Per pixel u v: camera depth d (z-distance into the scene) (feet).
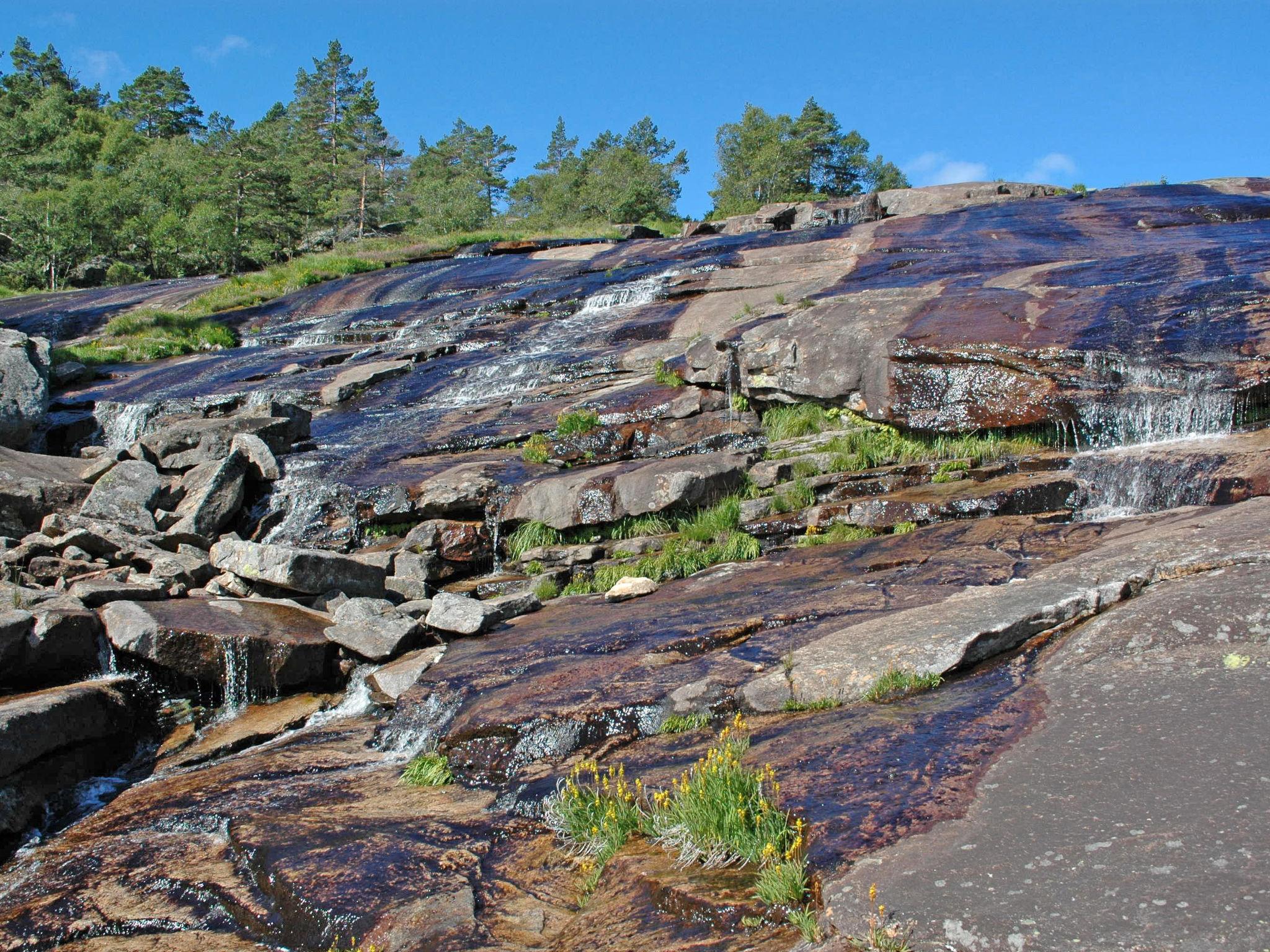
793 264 78.23
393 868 18.01
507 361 65.41
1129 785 14.47
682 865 15.44
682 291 75.05
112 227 207.51
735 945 12.99
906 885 12.85
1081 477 35.09
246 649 30.45
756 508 39.83
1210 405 35.81
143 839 21.61
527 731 22.74
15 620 27.25
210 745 27.61
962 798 15.12
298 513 44.06
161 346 86.63
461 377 65.10
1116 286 47.67
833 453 42.34
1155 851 12.56
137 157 262.88
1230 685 17.17
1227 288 42.83
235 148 219.00
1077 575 24.25
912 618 23.62
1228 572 21.91
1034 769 15.61
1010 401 40.06
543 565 40.24
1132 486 33.30
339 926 16.34
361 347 78.38
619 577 37.22
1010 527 32.04
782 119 277.44
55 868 20.81
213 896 18.49
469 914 16.05
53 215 197.26
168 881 19.34
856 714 19.98
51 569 34.94
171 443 48.01
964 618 22.67
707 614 29.25
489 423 53.57
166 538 39.52
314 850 19.24
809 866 14.03
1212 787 13.91
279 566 35.35
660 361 55.26
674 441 46.29
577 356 63.67
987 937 11.52
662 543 39.42
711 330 62.64
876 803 15.52
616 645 27.50
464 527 41.86
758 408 48.67
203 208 197.16
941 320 45.47
